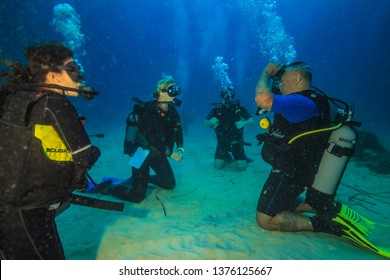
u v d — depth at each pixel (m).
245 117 5.45
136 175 3.88
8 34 30.17
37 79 1.54
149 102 3.91
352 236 2.55
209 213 3.58
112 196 4.07
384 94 45.41
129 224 3.12
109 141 8.87
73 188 1.65
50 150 1.43
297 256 2.43
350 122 2.49
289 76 2.49
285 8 59.12
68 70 1.55
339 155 2.41
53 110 1.41
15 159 1.38
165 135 3.99
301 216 2.87
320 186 2.51
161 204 3.78
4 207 1.38
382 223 3.25
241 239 2.73
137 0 54.06
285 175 2.75
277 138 2.63
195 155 7.05
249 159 6.25
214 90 44.25
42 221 1.52
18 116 1.38
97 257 2.44
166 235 2.82
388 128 13.51
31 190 1.43
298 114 2.37
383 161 5.96
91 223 3.16
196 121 14.86
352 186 4.70
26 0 28.70
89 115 17.64
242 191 4.39
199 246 2.59
